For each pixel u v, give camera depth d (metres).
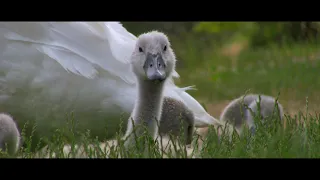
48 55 11.99
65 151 10.23
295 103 19.20
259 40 35.72
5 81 11.92
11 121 11.13
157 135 11.49
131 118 10.93
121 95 12.43
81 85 12.20
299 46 30.97
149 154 9.29
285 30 34.44
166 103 12.52
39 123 12.19
